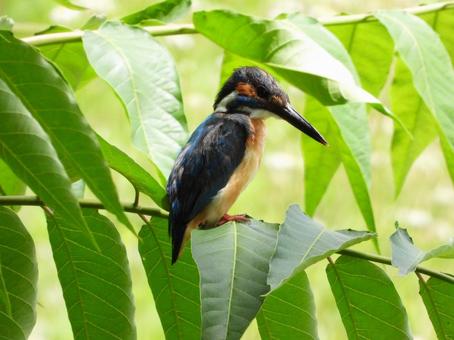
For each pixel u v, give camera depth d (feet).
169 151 16.99
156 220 17.51
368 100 17.80
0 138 13.10
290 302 16.35
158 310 17.66
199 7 57.52
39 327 48.21
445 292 16.70
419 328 52.80
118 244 16.93
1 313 16.24
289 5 56.95
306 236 14.70
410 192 58.85
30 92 13.64
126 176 17.11
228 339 14.07
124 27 18.11
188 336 17.58
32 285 16.40
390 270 55.62
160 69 17.62
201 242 15.34
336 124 20.15
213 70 60.85
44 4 60.34
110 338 17.07
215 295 14.57
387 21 21.24
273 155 59.26
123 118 60.70
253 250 15.33
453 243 15.29
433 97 20.45
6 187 21.40
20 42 13.62
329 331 52.70
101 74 17.54
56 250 16.94
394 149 24.72
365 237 14.79
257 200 58.08
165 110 17.34
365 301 16.51
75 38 19.66
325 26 22.95
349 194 58.90
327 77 18.15
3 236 16.39
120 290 16.99
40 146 13.12
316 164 24.45
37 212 54.75
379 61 23.75
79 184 20.01
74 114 13.61
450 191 58.39
